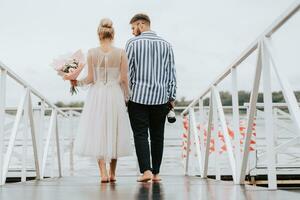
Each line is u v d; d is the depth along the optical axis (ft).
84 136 13.00
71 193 8.59
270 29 8.39
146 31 13.17
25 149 15.48
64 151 26.14
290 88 7.86
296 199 6.70
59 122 25.41
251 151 21.47
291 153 22.35
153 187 10.32
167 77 13.12
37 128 19.70
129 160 24.95
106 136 12.96
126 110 13.33
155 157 13.25
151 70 12.75
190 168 22.22
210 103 14.69
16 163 24.23
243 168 10.87
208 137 15.58
